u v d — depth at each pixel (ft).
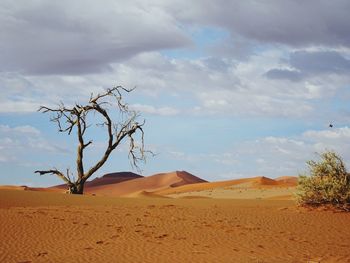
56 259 40.19
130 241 48.29
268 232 55.21
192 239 50.21
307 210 73.51
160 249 44.93
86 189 363.15
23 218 58.70
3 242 46.14
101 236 50.52
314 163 77.30
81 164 150.10
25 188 230.68
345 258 42.11
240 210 73.36
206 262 40.04
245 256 42.63
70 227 54.70
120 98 152.97
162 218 63.16
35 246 45.11
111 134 150.82
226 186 275.80
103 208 72.49
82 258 40.73
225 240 50.11
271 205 82.94
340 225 60.90
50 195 93.91
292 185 244.22
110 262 39.55
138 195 182.70
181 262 39.91
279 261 40.73
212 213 69.21
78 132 148.25
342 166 76.07
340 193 73.00
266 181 271.28
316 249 46.39
